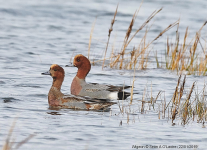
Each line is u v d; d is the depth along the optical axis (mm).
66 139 8430
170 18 35688
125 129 9289
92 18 34812
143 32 29703
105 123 9734
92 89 13273
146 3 43000
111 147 8055
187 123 9992
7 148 7262
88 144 8172
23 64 17688
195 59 20000
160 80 15531
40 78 15164
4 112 10383
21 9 35875
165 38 27500
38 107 11250
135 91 13711
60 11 36562
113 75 16250
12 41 23547
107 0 44031
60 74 11797
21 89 13297
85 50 22203
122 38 26750
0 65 17125
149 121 10070
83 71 13570
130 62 17750
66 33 27781
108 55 20906
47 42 24016
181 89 11133
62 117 10195
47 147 7918
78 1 42500
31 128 9094
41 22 31656
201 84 14875
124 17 35562
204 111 10633
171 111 10703
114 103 11477
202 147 8242
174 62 17938
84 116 10406
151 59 20375
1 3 37844
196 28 31609
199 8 41312
